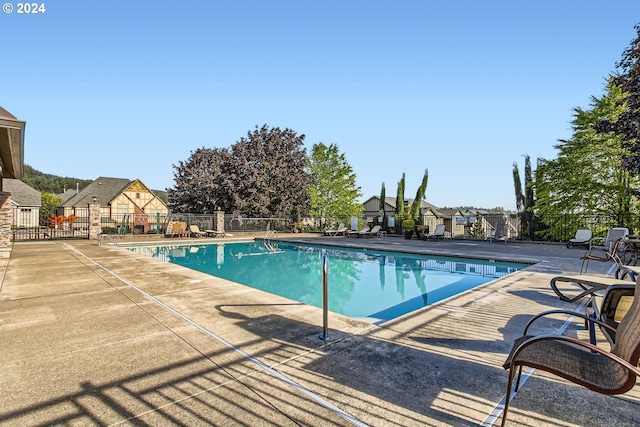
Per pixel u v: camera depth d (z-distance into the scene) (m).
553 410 2.15
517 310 4.44
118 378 2.60
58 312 4.42
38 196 36.88
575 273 7.13
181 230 19.69
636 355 1.65
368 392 2.37
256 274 10.34
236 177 24.98
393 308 6.60
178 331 3.67
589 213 15.58
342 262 12.22
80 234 22.97
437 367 2.76
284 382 2.52
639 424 2.00
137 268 8.12
